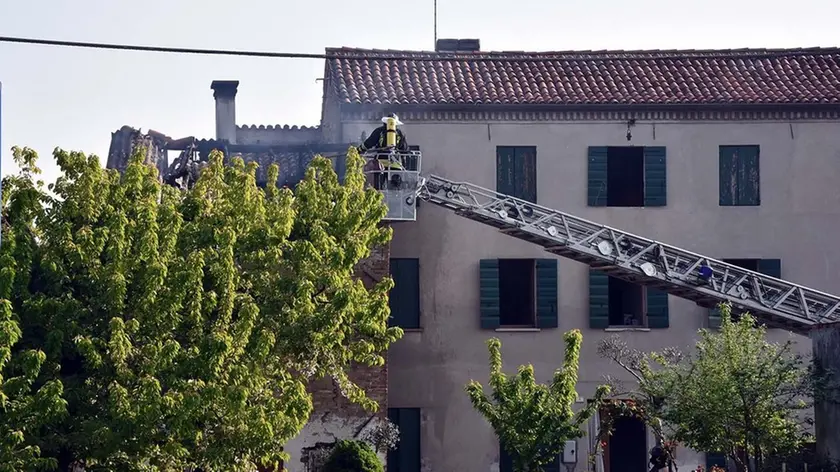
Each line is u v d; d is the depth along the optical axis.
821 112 42.69
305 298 27.83
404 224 41.44
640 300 42.47
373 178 36.41
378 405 32.78
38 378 24.73
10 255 24.45
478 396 31.48
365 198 30.61
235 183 28.39
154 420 24.23
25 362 23.45
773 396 32.12
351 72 43.19
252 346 26.84
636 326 41.97
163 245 26.16
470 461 40.84
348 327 29.70
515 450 31.19
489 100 41.66
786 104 42.31
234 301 26.94
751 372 31.84
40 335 25.38
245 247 28.20
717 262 36.00
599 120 42.22
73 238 25.69
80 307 25.38
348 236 30.00
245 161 40.22
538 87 42.66
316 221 29.42
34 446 23.41
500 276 42.50
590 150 42.12
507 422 31.09
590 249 36.12
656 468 35.50
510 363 41.28
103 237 25.61
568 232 36.19
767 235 42.47
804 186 42.66
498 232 41.56
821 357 34.09
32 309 24.78
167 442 25.12
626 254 36.50
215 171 28.94
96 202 26.31
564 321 41.66
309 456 35.34
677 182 42.34
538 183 41.94
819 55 45.44
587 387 41.44
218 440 26.20
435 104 41.50
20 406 23.23
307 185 30.03
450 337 41.22
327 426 35.47
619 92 42.50
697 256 36.03
